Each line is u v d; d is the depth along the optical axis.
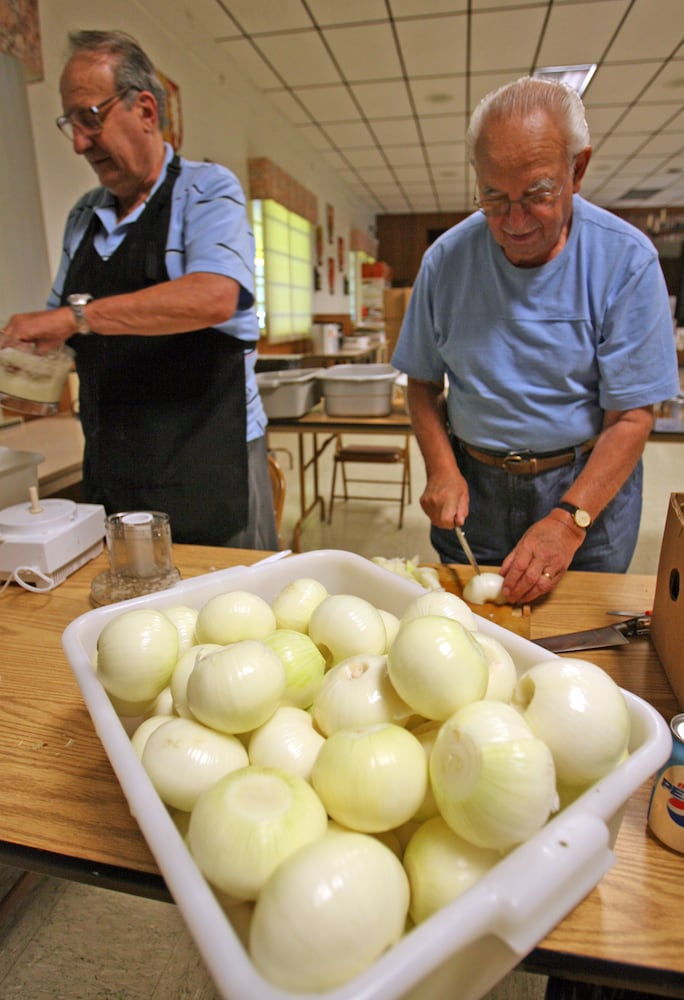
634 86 4.23
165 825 0.33
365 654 0.47
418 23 3.32
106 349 1.19
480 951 0.30
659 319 1.01
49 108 2.27
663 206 9.08
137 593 0.86
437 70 3.95
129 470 1.25
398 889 0.30
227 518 1.29
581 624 0.80
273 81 4.16
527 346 1.10
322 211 6.48
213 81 3.66
